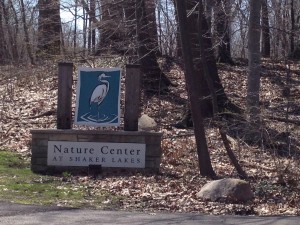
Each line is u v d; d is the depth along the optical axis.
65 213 10.40
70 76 14.27
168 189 12.59
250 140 17.28
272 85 24.89
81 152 14.08
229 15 17.02
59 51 22.25
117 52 21.30
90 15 18.94
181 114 20.59
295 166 15.38
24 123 19.08
